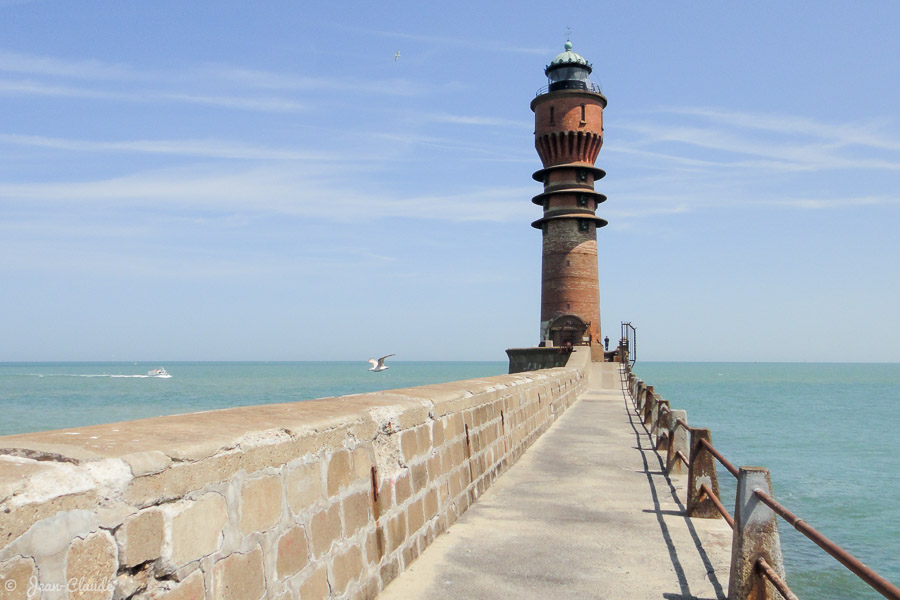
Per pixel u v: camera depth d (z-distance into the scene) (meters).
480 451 10.04
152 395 86.75
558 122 54.75
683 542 7.69
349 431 5.55
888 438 42.84
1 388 103.31
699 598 6.02
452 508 8.32
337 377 159.12
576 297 54.06
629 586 6.28
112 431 3.69
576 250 54.44
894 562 16.22
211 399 79.88
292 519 4.52
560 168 54.56
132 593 3.13
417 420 7.23
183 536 3.47
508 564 6.81
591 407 26.19
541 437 16.58
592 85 57.47
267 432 4.38
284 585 4.35
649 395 19.02
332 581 4.99
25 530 2.61
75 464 3.00
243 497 4.00
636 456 13.78
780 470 29.73
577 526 8.30
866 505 22.30
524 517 8.70
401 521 6.54
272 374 186.38
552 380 20.14
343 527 5.26
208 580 3.63
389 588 6.04
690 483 8.95
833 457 34.12
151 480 3.28
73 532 2.83
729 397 93.81
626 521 8.60
